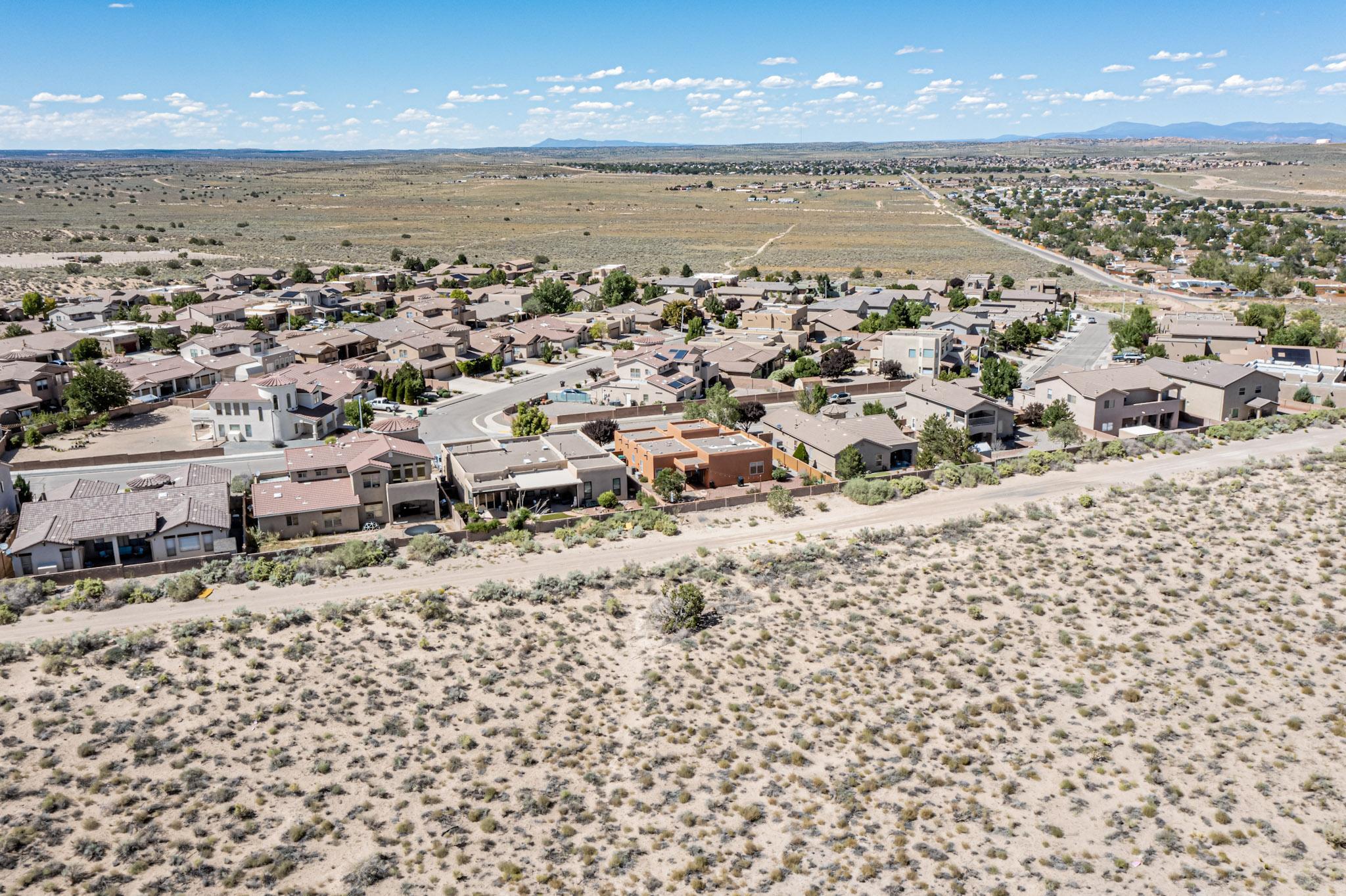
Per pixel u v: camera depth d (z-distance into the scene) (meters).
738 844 47.06
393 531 83.56
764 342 160.50
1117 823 48.75
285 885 43.81
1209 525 84.38
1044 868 45.56
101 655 60.12
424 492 86.75
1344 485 92.19
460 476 91.50
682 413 127.19
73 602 67.25
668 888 44.09
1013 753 54.25
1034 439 112.62
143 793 49.00
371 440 93.69
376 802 49.41
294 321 181.62
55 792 48.50
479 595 69.94
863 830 48.09
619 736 55.44
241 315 179.50
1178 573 75.56
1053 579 74.81
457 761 52.59
